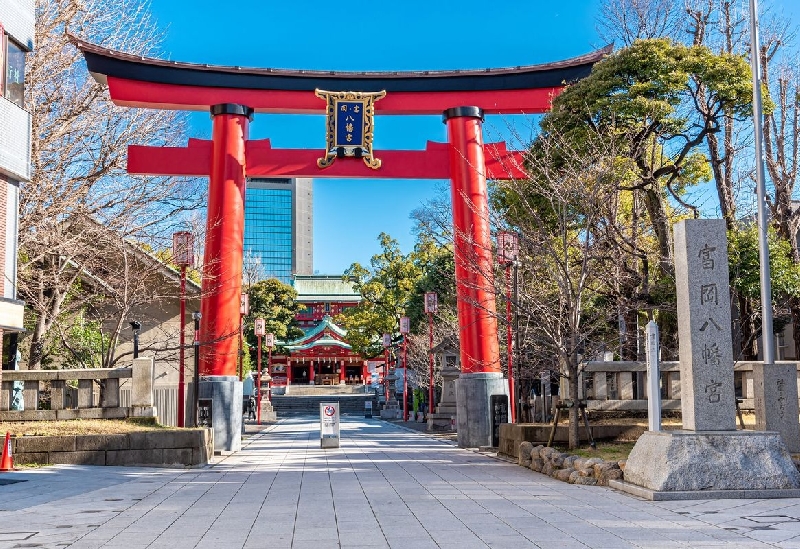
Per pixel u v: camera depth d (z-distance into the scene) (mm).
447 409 37156
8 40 20688
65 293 25234
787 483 11867
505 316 25547
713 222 12914
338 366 93438
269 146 24750
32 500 11992
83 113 25031
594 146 20922
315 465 18469
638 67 22734
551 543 8344
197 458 17859
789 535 8586
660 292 22688
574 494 12422
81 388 19422
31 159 22672
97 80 23953
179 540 8773
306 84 24953
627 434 18703
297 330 93500
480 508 10984
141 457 17625
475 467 17625
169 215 25844
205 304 23484
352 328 64812
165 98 24203
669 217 26062
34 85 23297
